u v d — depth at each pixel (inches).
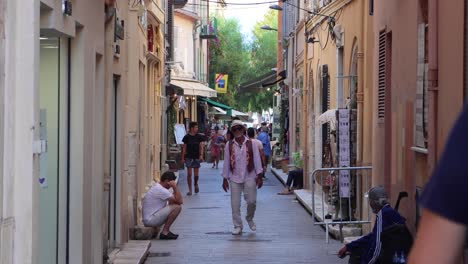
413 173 428.5
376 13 553.6
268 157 1476.4
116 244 526.9
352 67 719.7
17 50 252.4
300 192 987.3
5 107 240.8
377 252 335.6
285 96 1549.0
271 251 558.3
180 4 1514.5
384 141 523.8
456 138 92.6
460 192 90.7
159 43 1005.2
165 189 617.3
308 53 1065.5
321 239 621.6
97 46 408.5
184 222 738.8
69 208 359.6
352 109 663.1
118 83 530.0
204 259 523.2
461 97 327.9
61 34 326.6
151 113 898.1
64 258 359.6
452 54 343.6
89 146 378.9
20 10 253.3
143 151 767.1
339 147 643.5
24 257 254.1
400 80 467.2
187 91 1617.9
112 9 456.4
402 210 455.5
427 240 92.6
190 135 1050.7
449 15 349.1
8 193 244.8
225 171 653.9
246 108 3186.5
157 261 514.9
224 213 818.2
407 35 446.0
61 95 357.4
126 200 556.1
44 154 350.3
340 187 622.8
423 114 405.4
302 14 1182.9
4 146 240.1
